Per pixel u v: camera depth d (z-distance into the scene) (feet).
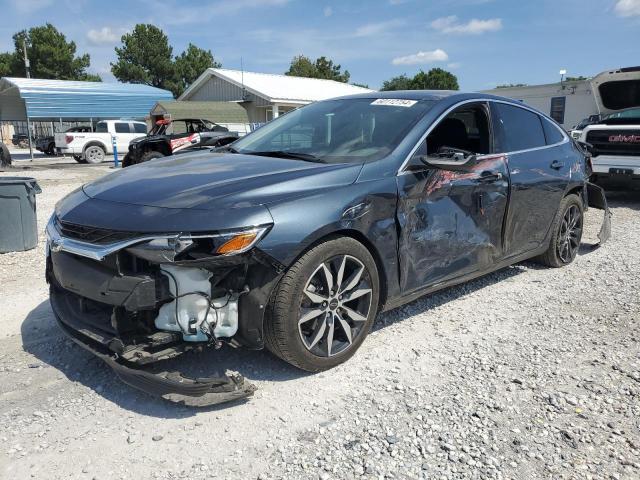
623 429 9.19
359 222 10.63
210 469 8.11
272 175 10.69
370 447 8.63
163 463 8.23
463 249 13.24
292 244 9.52
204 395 9.37
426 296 15.46
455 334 12.91
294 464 8.22
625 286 16.55
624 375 11.01
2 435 8.85
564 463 8.32
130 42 195.93
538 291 16.08
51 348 12.01
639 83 33.12
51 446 8.60
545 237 17.08
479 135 14.44
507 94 106.32
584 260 19.56
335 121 13.71
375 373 10.91
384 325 13.33
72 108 84.84
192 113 83.76
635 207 31.12
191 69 202.39
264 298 9.55
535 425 9.27
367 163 11.41
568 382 10.71
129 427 9.10
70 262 9.95
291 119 15.03
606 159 30.63
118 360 9.51
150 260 9.00
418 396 10.11
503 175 14.23
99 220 9.65
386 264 11.39
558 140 17.58
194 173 11.20
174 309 9.33
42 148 100.01
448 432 9.03
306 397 9.99
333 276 10.53
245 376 10.66
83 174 57.98
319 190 10.37
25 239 21.06
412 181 11.74
